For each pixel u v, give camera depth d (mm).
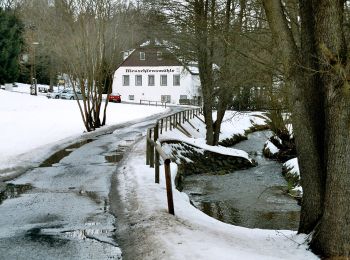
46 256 6523
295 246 7082
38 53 60312
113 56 28984
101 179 12664
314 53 7133
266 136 35938
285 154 25297
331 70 6316
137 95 72438
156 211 8719
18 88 70125
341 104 6344
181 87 70125
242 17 14758
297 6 9945
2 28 62125
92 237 7477
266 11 7359
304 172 7309
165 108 52688
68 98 61375
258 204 14062
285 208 13516
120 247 7004
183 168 19219
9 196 10484
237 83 16109
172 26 21922
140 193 10359
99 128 28594
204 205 13914
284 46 7211
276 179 18766
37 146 19797
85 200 10133
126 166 14453
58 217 8703
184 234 7301
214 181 18281
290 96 7262
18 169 13992
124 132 26953
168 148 19516
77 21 26891
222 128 33938
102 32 27578
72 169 14281
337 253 6348
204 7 19438
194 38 19672
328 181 6512
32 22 61281
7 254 6598
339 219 6340
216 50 20469
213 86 22672
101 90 29031
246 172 20812
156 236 7168
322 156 7207
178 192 11836
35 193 10820
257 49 14141
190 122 33438
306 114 7152
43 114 38531
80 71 27234
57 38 26844
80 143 21438
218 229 8281
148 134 14742
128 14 28719
